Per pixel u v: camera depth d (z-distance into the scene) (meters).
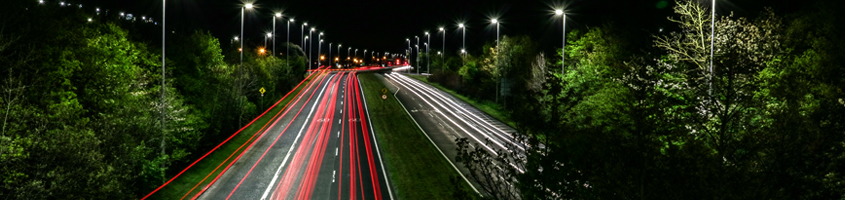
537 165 7.36
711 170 6.94
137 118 21.61
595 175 7.18
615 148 7.19
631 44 46.41
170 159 24.55
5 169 13.61
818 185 6.74
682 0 28.64
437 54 124.69
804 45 25.42
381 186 25.09
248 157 32.31
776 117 7.12
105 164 16.25
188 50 36.66
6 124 14.62
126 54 26.84
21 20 18.72
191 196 22.81
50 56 19.69
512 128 45.41
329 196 23.09
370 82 92.31
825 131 6.87
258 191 23.94
